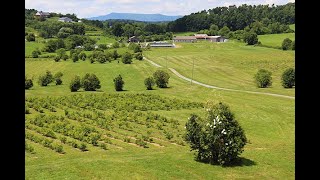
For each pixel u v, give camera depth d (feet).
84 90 317.22
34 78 381.19
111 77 392.27
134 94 287.07
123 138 160.76
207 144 92.99
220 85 337.93
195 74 406.62
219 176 83.20
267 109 227.81
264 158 99.86
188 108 239.50
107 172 80.33
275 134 174.50
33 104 228.22
